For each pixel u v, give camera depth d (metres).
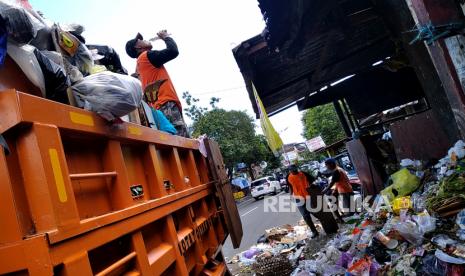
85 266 1.63
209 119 30.28
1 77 1.71
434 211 4.00
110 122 2.28
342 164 14.99
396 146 6.88
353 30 5.88
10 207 1.45
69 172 1.86
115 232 1.95
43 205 1.53
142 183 2.70
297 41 5.52
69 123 1.85
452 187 4.05
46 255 1.42
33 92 1.93
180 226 3.19
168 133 3.44
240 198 33.47
